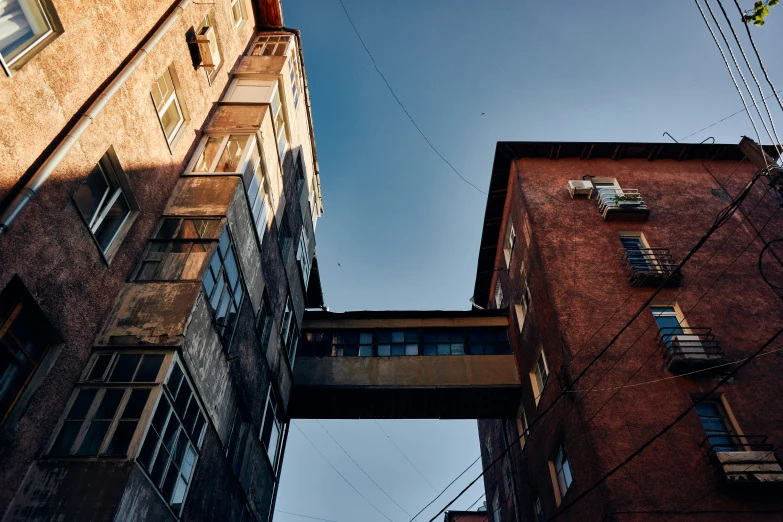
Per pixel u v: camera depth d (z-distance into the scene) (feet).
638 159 74.33
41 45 31.68
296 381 71.46
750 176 69.51
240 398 48.47
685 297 53.93
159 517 32.32
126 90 39.70
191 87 51.39
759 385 46.34
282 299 64.75
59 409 31.24
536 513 60.54
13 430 27.94
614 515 38.75
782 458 41.27
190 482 37.11
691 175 70.95
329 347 76.02
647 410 45.14
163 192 45.34
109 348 34.71
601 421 44.70
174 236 42.98
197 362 38.55
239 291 48.52
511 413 72.38
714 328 50.98
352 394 70.74
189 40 51.57
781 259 57.77
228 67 62.28
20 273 28.48
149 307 37.22
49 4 32.53
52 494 27.96
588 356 49.88
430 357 73.67
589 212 65.00
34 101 30.63
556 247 60.80
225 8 61.67
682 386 46.68
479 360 73.05
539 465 58.44
